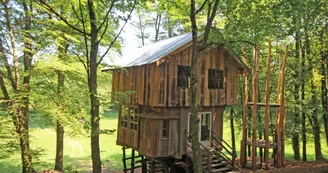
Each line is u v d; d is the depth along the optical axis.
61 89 10.83
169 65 13.12
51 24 11.16
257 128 17.78
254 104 13.61
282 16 12.69
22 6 10.90
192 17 10.13
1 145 9.16
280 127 14.02
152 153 13.15
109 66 11.42
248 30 13.09
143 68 13.91
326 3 13.38
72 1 10.27
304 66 16.83
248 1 12.06
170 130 13.59
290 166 14.02
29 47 10.32
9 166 17.80
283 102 13.98
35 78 11.29
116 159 21.91
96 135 9.61
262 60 18.56
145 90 13.60
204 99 14.21
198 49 10.35
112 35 13.48
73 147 25.61
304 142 18.50
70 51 13.30
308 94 18.53
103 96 10.02
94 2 9.95
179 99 13.45
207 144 14.91
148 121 13.66
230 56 15.22
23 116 9.29
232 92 15.77
